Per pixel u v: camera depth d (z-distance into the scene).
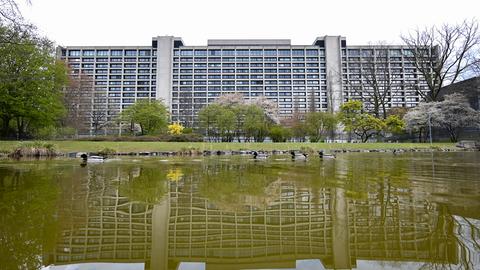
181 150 20.70
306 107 64.00
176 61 70.50
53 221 3.18
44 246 2.46
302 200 4.23
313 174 7.58
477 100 29.86
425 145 26.30
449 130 32.16
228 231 2.90
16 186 5.55
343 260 2.17
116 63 70.44
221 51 71.31
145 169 9.14
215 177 7.03
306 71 71.19
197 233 2.84
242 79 70.75
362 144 26.28
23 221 3.15
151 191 5.05
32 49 19.08
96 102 48.03
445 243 2.43
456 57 31.58
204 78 70.44
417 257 2.18
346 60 69.50
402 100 64.12
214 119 35.66
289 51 72.19
